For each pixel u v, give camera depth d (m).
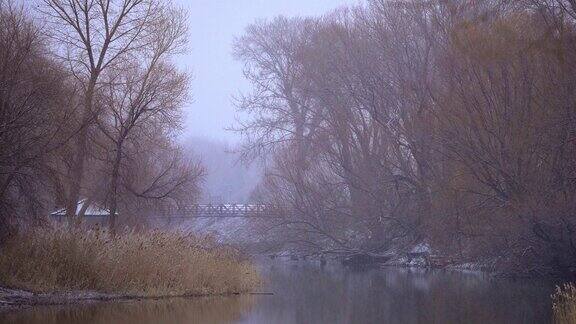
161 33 50.34
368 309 34.91
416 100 62.25
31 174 36.47
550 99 46.88
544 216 46.41
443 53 56.72
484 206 51.34
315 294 40.94
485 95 49.62
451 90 52.09
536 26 48.12
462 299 38.78
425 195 61.72
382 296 40.22
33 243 35.72
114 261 36.75
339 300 38.25
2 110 34.72
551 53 46.31
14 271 34.84
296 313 33.22
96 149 48.59
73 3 48.78
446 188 53.06
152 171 52.81
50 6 47.81
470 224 52.22
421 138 58.81
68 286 35.47
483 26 50.53
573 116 46.06
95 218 53.22
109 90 49.19
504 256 51.91
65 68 46.28
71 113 40.38
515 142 47.84
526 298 39.00
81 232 37.84
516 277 50.47
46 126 36.84
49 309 31.75
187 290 38.09
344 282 48.44
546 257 49.41
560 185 47.03
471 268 57.19
